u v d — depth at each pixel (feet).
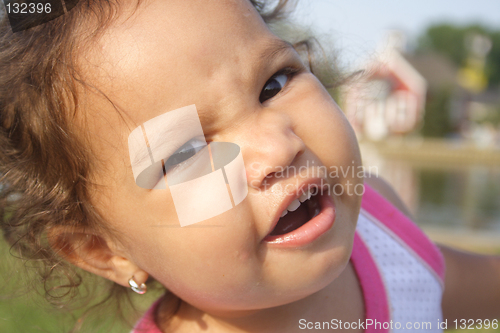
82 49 1.32
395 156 18.38
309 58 1.85
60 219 1.41
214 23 1.32
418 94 22.40
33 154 1.42
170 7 1.32
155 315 1.52
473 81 35.12
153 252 1.35
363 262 1.53
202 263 1.32
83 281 1.60
